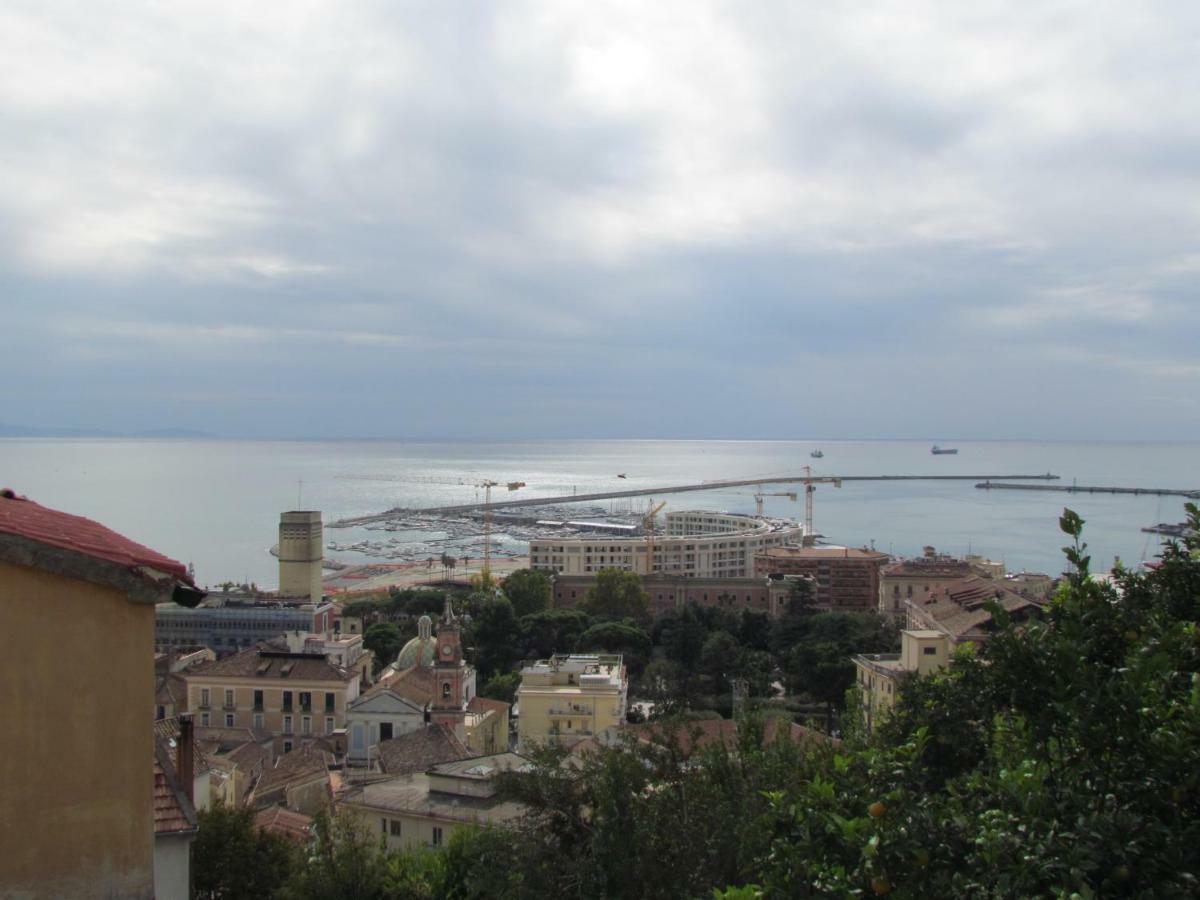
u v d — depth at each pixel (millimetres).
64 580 17781
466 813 78062
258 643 185750
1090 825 21156
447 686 130625
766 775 43375
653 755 47719
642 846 41188
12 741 17484
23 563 17422
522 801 48562
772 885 23344
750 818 39344
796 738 68250
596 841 41750
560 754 50531
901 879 21750
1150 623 26516
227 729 133375
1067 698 22906
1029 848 20938
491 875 46062
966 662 47094
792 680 173500
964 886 21031
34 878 17562
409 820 78812
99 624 18016
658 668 178125
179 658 160000
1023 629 27469
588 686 142625
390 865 62156
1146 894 19656
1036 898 20000
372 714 130625
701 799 42625
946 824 23125
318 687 136500
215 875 61344
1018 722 32156
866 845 21719
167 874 34688
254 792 99875
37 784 17609
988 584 169500
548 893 43281
